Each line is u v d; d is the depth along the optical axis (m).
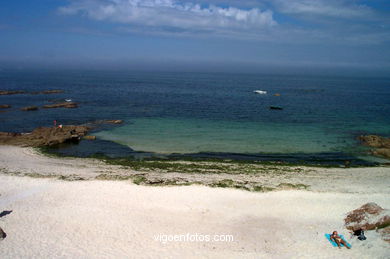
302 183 26.41
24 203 20.72
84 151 36.88
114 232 17.42
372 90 135.38
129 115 60.69
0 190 22.91
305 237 17.38
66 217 18.89
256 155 36.47
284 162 33.59
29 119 55.41
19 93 91.81
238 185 24.89
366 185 26.20
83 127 46.97
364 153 37.84
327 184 26.27
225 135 45.72
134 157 34.91
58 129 43.62
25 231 17.16
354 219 18.88
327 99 94.69
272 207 21.14
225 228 18.31
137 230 17.73
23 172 27.48
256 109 71.38
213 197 22.42
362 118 61.72
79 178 25.98
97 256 15.13
